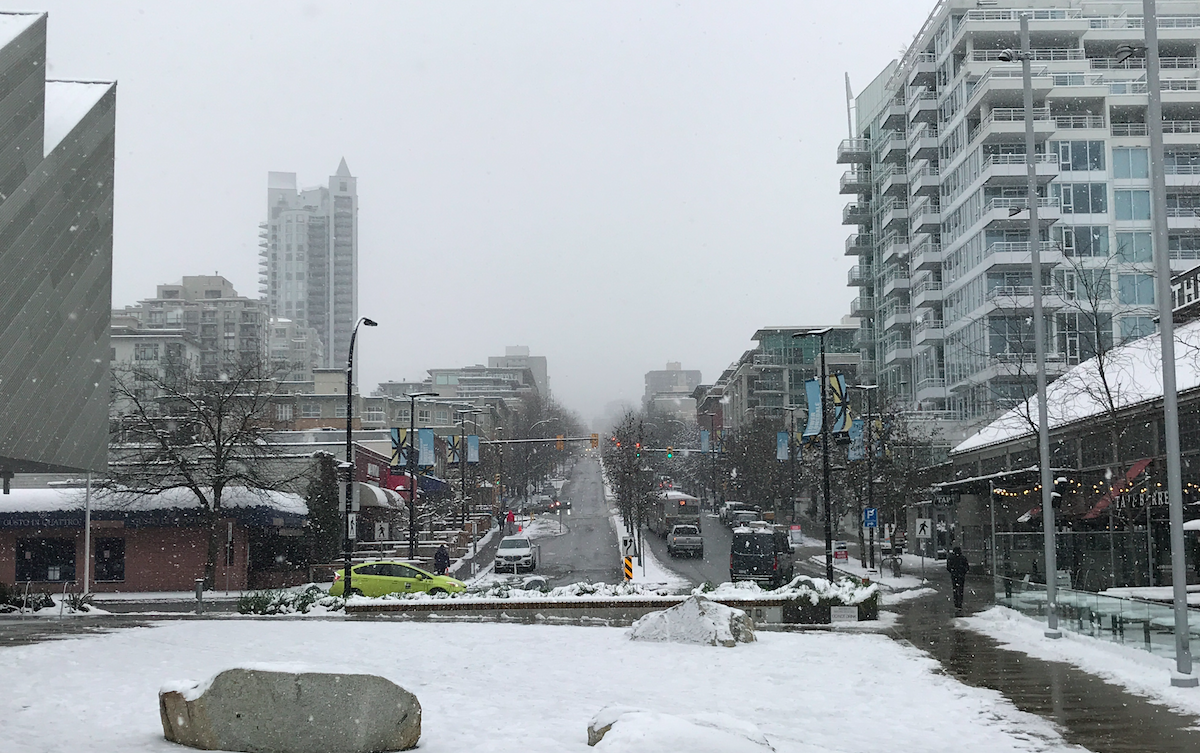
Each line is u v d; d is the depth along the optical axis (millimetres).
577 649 19844
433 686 14102
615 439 111375
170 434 46562
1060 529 41062
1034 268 24547
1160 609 17188
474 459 67250
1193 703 14188
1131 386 37906
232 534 45875
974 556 55125
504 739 9883
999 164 73750
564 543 72438
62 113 27203
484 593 29844
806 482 87188
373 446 82625
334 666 9609
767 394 140375
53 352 25906
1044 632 22672
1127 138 75312
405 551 59719
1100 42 82875
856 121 122062
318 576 51875
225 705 9094
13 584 42281
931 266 88688
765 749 8664
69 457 26938
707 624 20766
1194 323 40844
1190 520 33312
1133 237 74188
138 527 45469
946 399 84500
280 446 54969
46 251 25359
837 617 26844
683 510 78812
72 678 13469
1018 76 74875
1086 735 12086
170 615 30375
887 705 14039
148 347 143125
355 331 35688
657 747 8359
